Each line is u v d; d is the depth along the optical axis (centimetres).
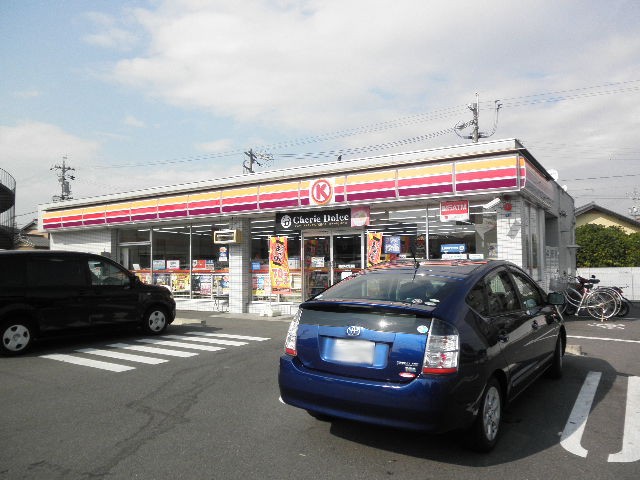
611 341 907
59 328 863
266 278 1473
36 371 693
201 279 1600
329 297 451
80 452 400
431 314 368
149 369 702
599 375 645
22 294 822
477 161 1086
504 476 353
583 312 1323
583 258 2991
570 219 2292
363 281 470
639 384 601
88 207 1820
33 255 858
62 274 884
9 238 2230
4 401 544
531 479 349
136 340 962
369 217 1273
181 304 1627
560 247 1880
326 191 1286
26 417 488
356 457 387
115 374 671
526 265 1163
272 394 566
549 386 592
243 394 568
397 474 358
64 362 754
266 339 972
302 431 444
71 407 521
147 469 367
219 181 1502
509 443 415
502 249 1118
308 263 1388
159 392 579
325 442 418
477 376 373
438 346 359
